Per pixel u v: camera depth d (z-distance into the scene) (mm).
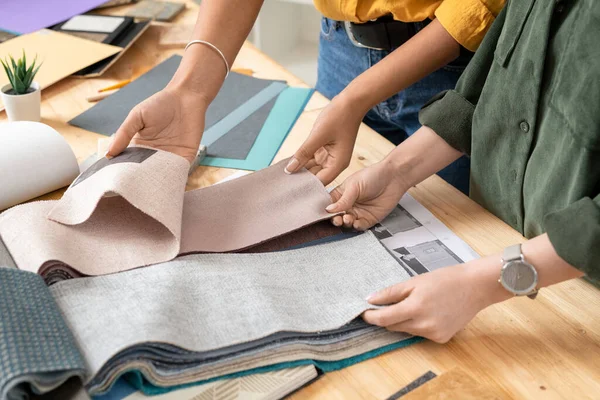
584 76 761
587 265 686
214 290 741
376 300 754
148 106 932
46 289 686
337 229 927
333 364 714
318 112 1230
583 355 735
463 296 739
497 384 699
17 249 752
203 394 655
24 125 976
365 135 1163
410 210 980
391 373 712
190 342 662
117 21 1508
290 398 680
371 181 938
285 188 936
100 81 1320
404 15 1126
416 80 1051
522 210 940
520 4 862
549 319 784
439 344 750
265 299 734
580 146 783
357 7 1153
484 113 935
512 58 878
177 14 1628
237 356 674
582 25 766
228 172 1053
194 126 989
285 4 2512
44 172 952
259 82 1316
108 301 693
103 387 620
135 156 859
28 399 605
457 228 945
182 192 850
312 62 2641
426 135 1001
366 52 1316
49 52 1352
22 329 615
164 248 799
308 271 815
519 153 909
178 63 1390
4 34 1434
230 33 1043
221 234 856
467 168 1321
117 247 792
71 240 783
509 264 724
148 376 634
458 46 1037
